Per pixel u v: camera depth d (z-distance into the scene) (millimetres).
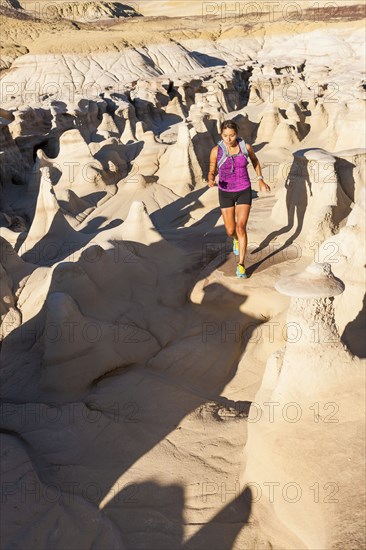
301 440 3285
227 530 3338
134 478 3771
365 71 27016
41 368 5199
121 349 5219
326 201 6672
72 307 5070
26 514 3363
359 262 4707
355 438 3217
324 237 6301
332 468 3094
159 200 11312
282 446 3291
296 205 7043
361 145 10508
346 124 10844
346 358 3547
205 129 14234
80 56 35625
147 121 24250
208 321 5652
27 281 6602
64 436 4195
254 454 3471
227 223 5832
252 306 5551
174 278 6262
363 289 4625
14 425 4391
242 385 4809
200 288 5910
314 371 3480
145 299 6043
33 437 4211
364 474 3016
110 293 6051
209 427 4211
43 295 6039
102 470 3869
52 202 8562
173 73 33875
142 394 4656
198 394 4730
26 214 13055
